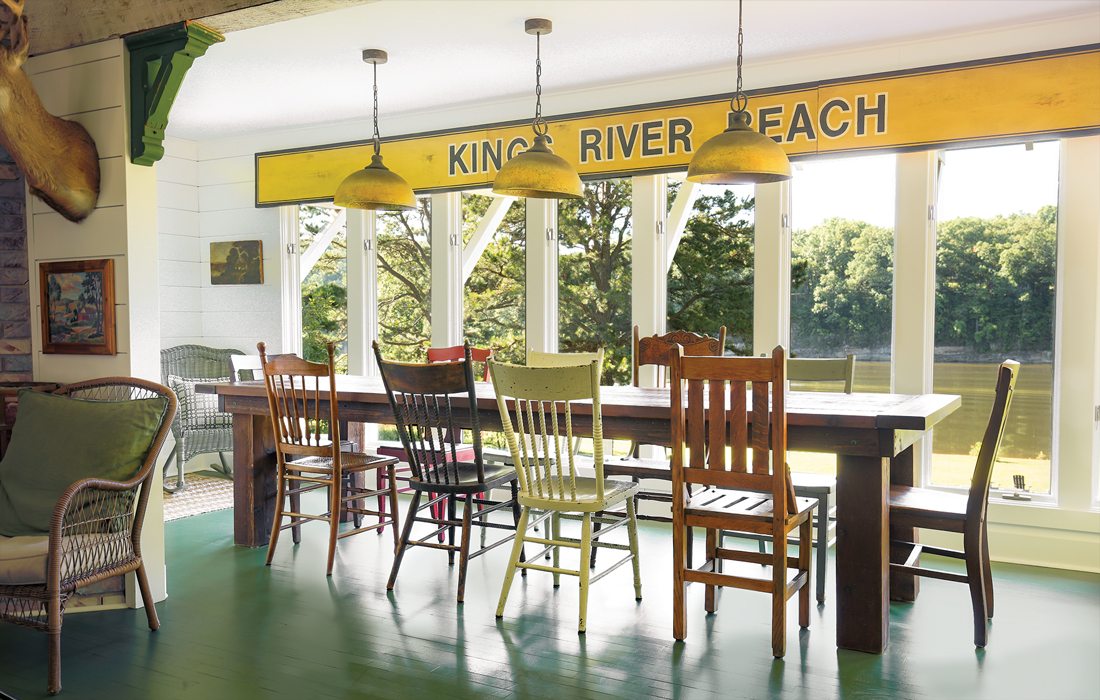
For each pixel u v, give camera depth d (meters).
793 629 3.47
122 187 3.78
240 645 3.29
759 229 5.20
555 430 3.41
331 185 6.53
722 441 3.18
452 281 6.25
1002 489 4.69
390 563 4.41
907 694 2.85
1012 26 4.45
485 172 5.95
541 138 4.15
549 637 3.37
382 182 4.62
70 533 3.24
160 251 6.93
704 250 5.45
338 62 4.99
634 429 3.59
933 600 3.84
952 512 3.26
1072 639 3.35
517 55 4.89
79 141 3.76
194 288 7.22
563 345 5.90
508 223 6.09
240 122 6.52
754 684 2.93
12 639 3.40
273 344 6.95
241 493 4.73
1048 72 4.34
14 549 3.01
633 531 3.81
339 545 4.77
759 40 4.67
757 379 3.04
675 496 3.29
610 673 3.02
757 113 5.07
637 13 4.21
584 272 5.80
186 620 3.57
